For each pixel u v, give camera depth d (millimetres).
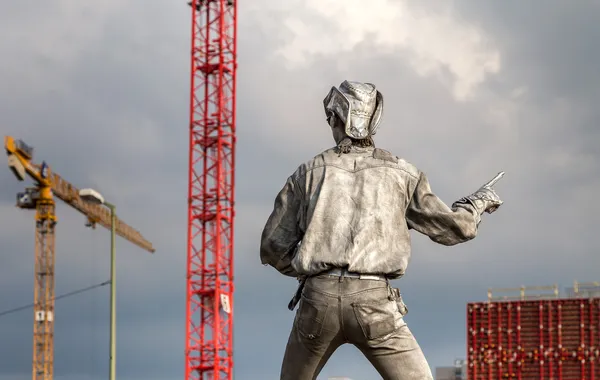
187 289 126438
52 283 150500
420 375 10875
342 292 10773
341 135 11414
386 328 10812
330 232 10859
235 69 129375
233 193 128500
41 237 150875
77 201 155500
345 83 11461
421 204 11125
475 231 11234
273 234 11297
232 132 128750
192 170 128375
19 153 145875
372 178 11016
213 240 126938
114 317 63688
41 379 149125
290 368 11266
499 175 11750
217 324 125250
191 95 128875
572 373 180750
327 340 11000
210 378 124938
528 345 182500
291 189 11250
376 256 10789
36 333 148875
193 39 129375
